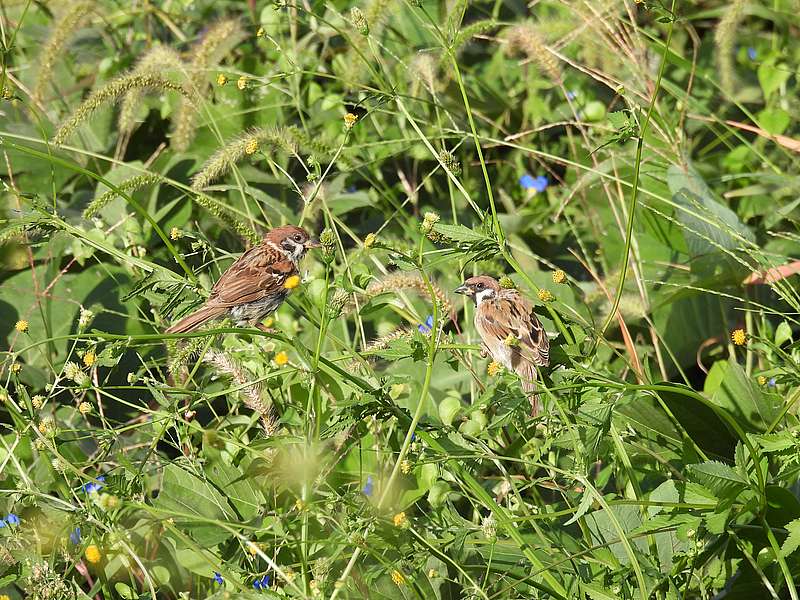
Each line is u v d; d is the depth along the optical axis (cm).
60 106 1502
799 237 1116
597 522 864
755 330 1191
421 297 1193
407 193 1414
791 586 745
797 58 1579
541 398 870
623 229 1234
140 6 1658
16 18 1655
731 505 789
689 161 1313
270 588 780
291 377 938
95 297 1191
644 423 940
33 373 1131
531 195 1427
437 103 1068
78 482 921
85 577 923
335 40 1561
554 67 1230
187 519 812
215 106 1382
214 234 1336
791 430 839
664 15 862
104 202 985
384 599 801
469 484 795
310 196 954
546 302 834
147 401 1120
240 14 1655
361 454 888
